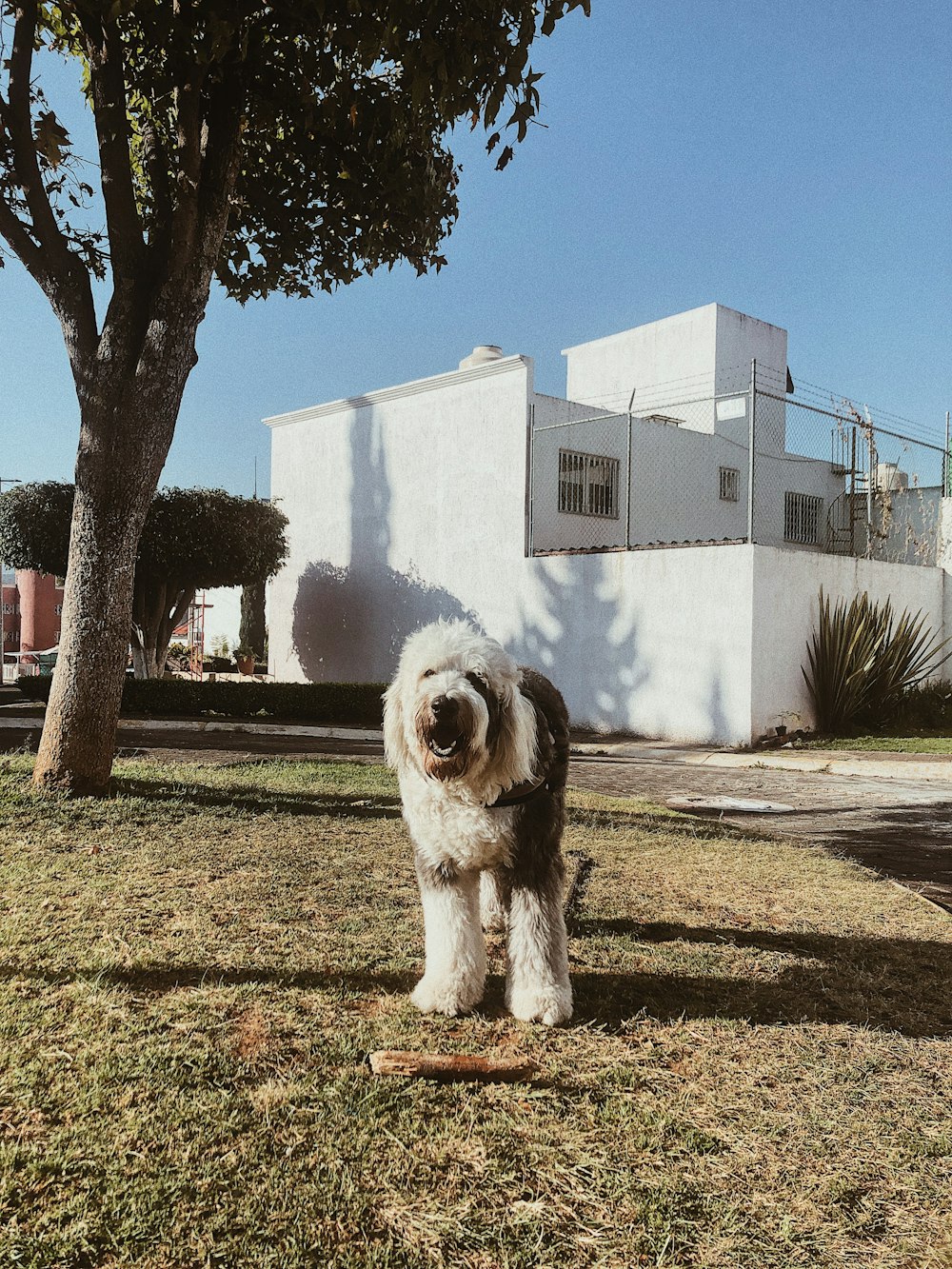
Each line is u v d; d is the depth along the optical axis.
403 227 7.25
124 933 3.47
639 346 21.91
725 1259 1.77
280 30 5.82
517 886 2.96
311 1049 2.57
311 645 20.00
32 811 5.52
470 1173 2.01
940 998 3.22
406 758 2.98
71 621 6.13
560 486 16.36
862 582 14.87
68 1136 2.07
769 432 21.25
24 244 6.25
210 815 5.81
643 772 10.19
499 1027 2.81
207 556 16.22
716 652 12.87
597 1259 1.76
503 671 2.87
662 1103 2.36
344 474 19.28
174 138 7.25
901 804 8.16
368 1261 1.71
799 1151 2.16
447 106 5.15
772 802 8.23
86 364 6.18
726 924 4.02
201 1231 1.78
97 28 5.89
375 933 3.60
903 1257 1.79
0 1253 1.67
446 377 16.78
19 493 16.16
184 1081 2.34
